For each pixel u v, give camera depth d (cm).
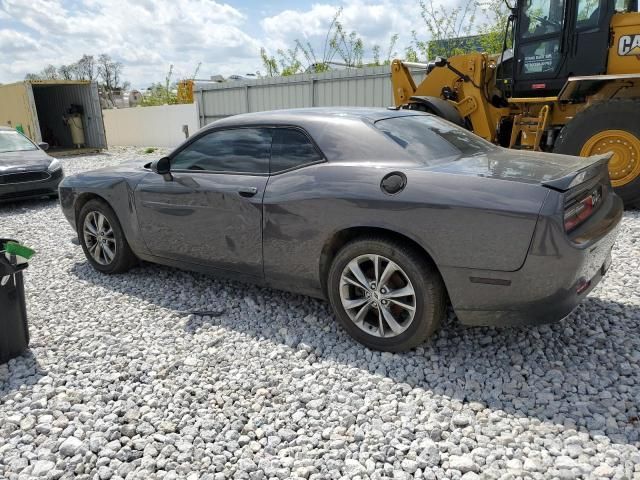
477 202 268
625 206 697
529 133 788
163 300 415
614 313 358
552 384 278
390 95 1410
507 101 813
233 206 362
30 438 248
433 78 893
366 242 305
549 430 240
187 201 391
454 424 248
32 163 905
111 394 281
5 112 1953
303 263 339
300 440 240
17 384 297
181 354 325
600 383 275
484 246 268
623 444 228
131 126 2383
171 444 240
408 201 286
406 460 223
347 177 315
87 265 518
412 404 264
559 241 253
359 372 297
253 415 260
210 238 384
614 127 648
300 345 326
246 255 367
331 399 273
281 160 352
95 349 336
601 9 688
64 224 736
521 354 311
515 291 267
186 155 404
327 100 1570
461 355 312
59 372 309
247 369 305
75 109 2023
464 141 368
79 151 1975
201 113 2031
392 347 311
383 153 318
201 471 223
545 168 293
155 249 430
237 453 233
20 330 325
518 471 214
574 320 350
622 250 494
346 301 323
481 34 1535
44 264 528
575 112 758
